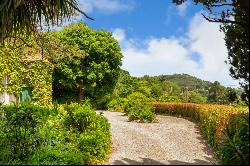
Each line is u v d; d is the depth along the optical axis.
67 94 40.53
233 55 8.80
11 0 10.12
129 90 48.78
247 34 8.38
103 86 41.44
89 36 40.09
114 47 41.34
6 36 11.12
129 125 19.98
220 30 9.12
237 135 8.96
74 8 11.21
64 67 38.06
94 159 11.32
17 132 12.08
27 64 22.81
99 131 13.26
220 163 9.91
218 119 14.65
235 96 9.48
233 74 8.80
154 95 53.25
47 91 23.50
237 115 12.80
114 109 38.09
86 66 40.28
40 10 11.23
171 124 20.95
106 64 40.28
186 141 15.27
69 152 10.78
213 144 14.15
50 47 20.77
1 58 21.45
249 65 8.31
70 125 14.19
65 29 40.31
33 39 19.73
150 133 17.02
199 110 21.75
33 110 13.77
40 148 11.23
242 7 8.38
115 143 14.38
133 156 12.10
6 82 22.44
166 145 14.23
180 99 44.03
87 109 14.56
